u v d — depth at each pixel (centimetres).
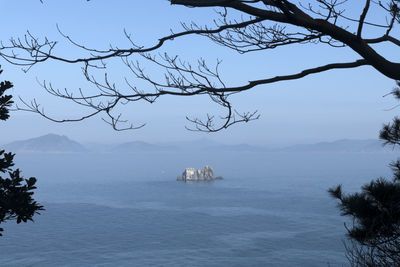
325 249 14538
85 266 13025
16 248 15662
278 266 12512
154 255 14362
